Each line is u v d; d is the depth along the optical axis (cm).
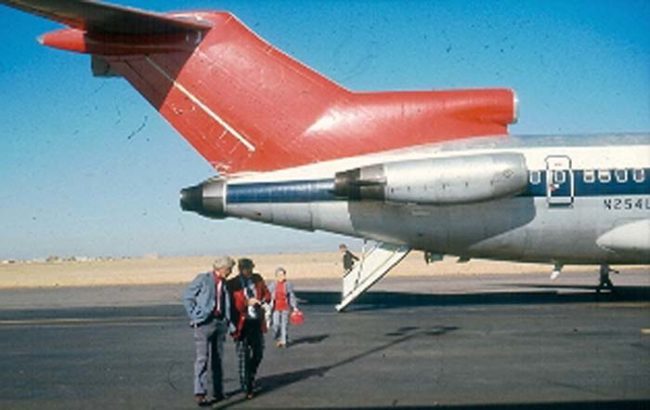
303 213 1964
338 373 1104
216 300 917
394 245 2011
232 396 962
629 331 1485
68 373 1166
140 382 1078
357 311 2020
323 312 2019
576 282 3425
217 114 1984
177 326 1805
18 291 3850
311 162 1983
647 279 3700
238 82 1978
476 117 2006
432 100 2011
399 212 1933
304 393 967
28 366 1241
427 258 2122
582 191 1928
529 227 1938
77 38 1931
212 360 934
